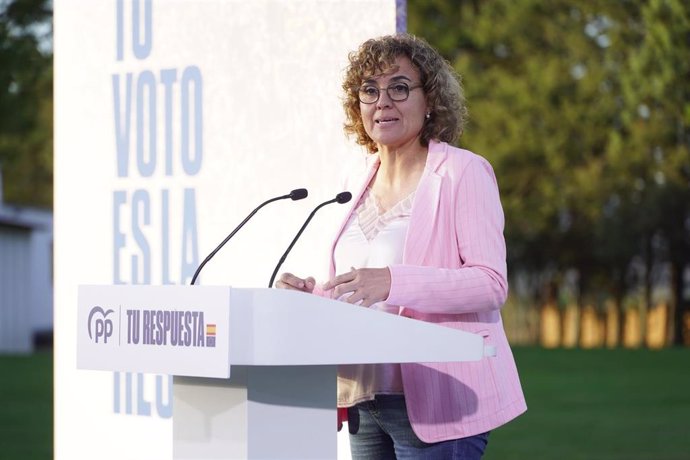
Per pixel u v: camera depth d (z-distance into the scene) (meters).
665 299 47.88
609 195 44.38
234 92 10.18
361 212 6.86
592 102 43.16
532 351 36.88
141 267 10.73
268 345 5.21
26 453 17.12
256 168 10.03
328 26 9.60
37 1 32.41
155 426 10.52
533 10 43.75
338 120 9.52
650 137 40.69
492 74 45.22
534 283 50.97
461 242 6.39
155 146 10.68
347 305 5.40
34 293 54.91
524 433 19.27
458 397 6.40
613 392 25.33
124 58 10.91
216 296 5.21
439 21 46.84
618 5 40.53
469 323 6.46
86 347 5.89
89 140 11.10
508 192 45.28
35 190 60.16
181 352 5.36
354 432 6.85
